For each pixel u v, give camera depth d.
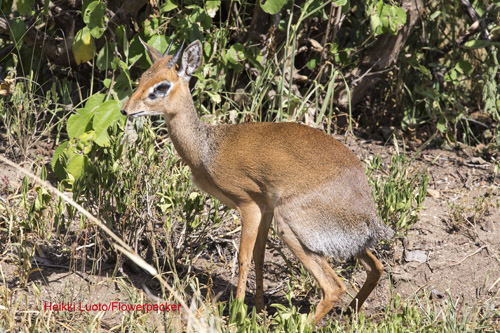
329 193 8.10
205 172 8.49
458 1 13.09
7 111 11.90
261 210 8.50
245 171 8.30
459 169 12.15
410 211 9.93
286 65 12.59
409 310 8.02
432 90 12.82
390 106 13.79
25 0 11.30
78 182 8.98
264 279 9.73
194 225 9.25
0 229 9.43
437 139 13.09
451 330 7.89
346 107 13.41
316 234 8.19
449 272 9.56
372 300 9.23
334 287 8.22
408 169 11.43
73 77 12.99
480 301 8.95
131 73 12.27
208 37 11.80
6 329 7.80
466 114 13.13
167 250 8.92
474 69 13.83
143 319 7.81
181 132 8.41
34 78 12.94
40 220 9.11
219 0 11.41
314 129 8.52
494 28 12.82
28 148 11.60
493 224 10.50
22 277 8.73
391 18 11.86
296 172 8.14
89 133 10.04
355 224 8.20
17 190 10.48
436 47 13.77
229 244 10.23
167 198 8.99
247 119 11.80
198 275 9.55
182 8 11.97
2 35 12.35
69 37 12.13
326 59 12.80
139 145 9.83
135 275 9.45
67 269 9.32
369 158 12.33
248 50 12.18
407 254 9.91
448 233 10.41
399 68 13.20
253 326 7.26
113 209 9.26
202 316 7.73
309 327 7.40
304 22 12.53
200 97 11.75
